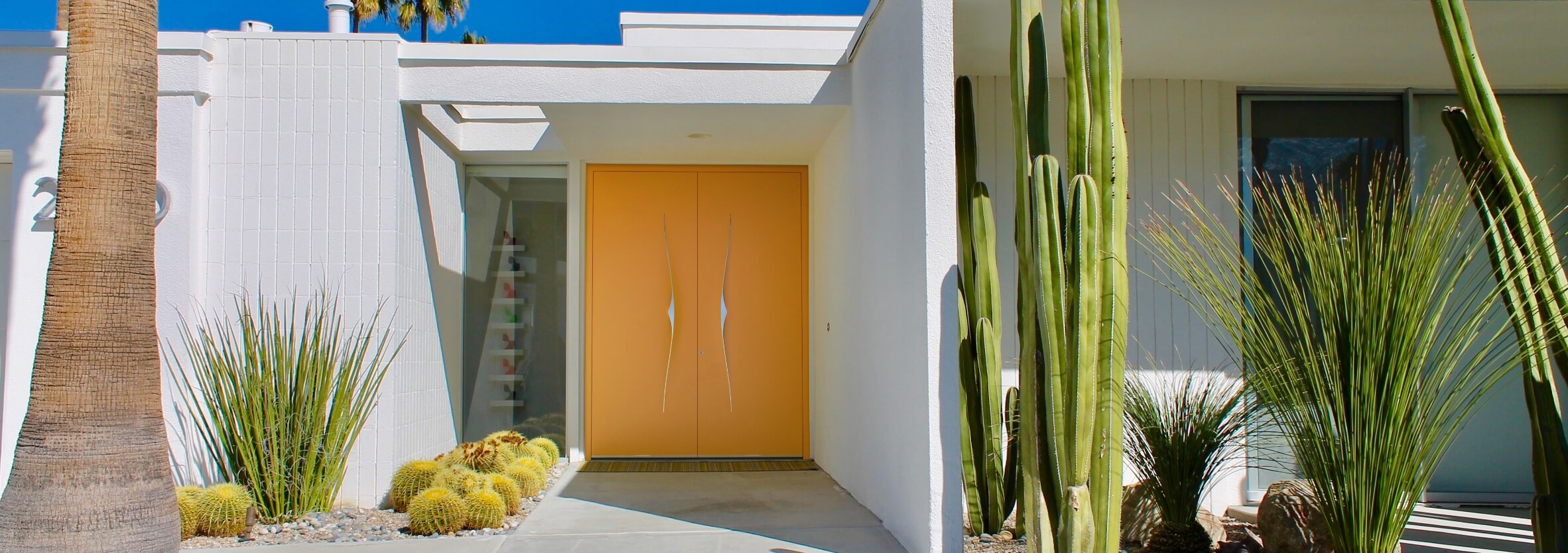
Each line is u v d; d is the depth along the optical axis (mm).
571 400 6395
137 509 3594
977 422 4004
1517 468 4883
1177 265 3711
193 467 4684
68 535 3480
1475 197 3223
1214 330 4191
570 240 6434
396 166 4812
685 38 7152
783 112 5188
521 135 6180
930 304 3621
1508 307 3053
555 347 6449
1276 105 4992
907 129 3916
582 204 6465
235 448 4434
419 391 5246
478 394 6359
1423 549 4008
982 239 3908
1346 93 4977
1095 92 2854
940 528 3578
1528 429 4891
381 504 4773
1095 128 2842
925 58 3674
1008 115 4863
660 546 4062
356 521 4477
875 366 4543
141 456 3646
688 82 5008
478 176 6473
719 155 6320
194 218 4723
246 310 4484
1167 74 4777
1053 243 2846
